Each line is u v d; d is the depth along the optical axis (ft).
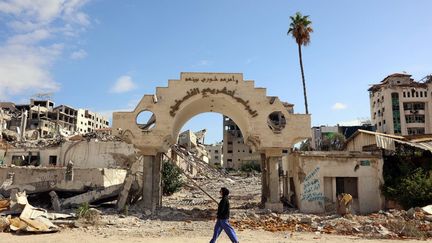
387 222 51.72
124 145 145.79
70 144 150.41
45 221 49.08
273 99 73.36
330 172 74.28
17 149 153.99
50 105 382.22
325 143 251.80
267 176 75.10
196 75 73.36
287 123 72.74
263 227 53.47
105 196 71.87
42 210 57.16
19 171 95.55
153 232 48.08
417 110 259.80
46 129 317.01
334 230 49.80
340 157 75.00
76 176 90.63
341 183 75.15
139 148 71.72
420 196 65.82
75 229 48.88
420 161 75.87
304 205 72.84
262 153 79.66
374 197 73.72
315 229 51.37
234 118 82.89
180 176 130.41
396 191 70.23
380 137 77.20
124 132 71.31
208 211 73.72
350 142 98.68
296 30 138.00
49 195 75.41
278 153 72.74
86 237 42.91
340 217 60.80
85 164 146.20
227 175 203.41
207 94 72.64
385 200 73.41
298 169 75.31
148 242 40.06
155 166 74.28
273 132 72.33
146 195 70.85
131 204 75.20
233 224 56.03
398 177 73.26
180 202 96.43
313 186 73.67
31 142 176.55
